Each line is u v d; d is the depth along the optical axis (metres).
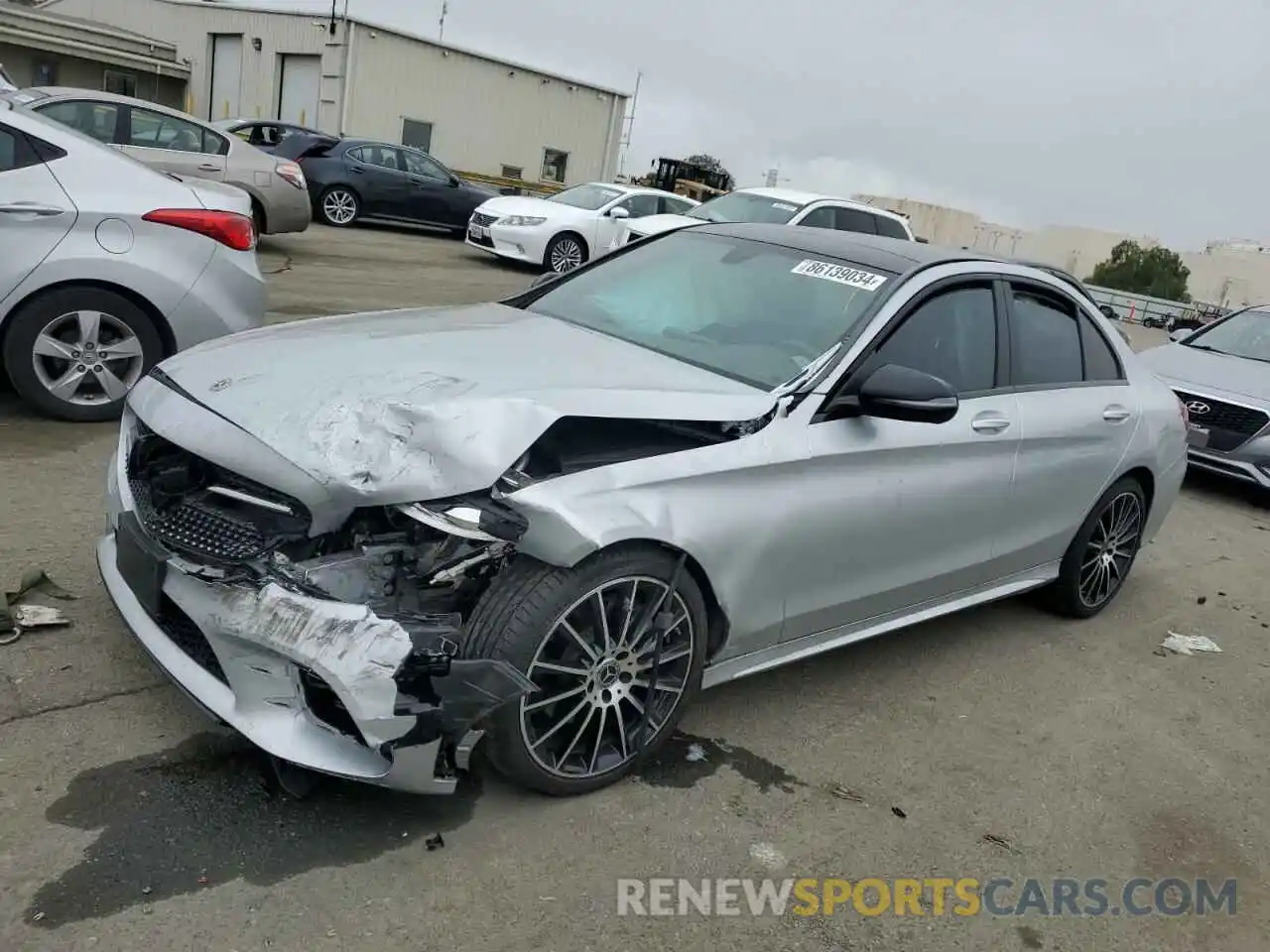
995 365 4.22
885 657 4.46
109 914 2.38
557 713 2.96
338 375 3.02
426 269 13.99
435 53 27.98
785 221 12.59
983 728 3.97
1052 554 4.79
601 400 2.96
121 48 28.34
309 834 2.75
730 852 2.99
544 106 31.23
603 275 4.45
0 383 5.99
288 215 12.59
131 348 5.51
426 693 2.60
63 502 4.50
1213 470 8.33
